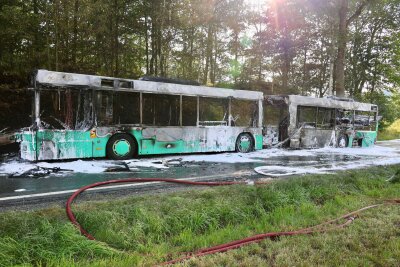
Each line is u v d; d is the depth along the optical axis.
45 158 9.77
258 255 3.84
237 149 14.34
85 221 4.57
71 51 17.36
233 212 5.20
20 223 4.20
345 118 19.05
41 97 9.80
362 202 6.16
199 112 13.03
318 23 27.59
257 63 29.08
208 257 3.71
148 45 21.66
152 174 8.80
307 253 3.86
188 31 21.80
